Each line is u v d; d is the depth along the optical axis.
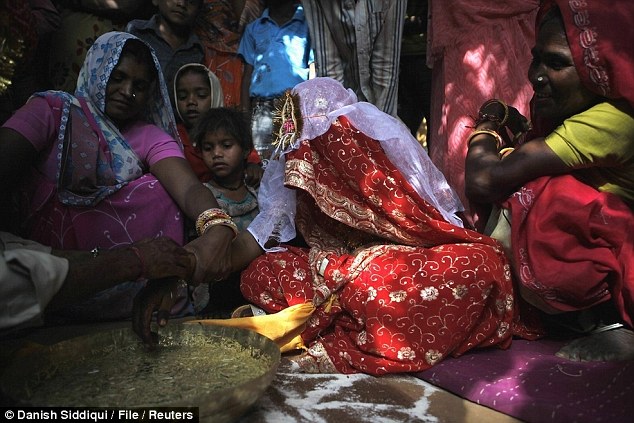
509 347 2.44
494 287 2.35
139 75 2.88
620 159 2.37
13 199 2.80
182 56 4.04
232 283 3.18
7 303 1.61
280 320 2.37
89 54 2.92
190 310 2.97
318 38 3.92
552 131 2.64
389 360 2.24
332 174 2.59
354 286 2.39
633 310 2.29
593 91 2.39
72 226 2.77
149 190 2.86
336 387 2.12
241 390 1.58
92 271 1.79
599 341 2.26
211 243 2.36
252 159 3.69
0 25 2.21
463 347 2.33
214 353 2.01
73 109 2.81
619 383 1.94
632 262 2.29
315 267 2.50
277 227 2.73
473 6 3.39
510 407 1.90
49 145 2.75
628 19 2.31
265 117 4.16
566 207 2.33
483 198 2.57
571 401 1.85
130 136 2.97
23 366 1.72
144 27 3.96
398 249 2.50
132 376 1.82
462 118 3.39
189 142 3.61
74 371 1.86
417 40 4.39
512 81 3.37
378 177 2.51
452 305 2.29
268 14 4.37
